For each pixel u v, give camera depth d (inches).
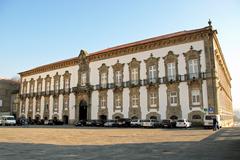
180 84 1627.7
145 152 515.8
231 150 522.9
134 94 1829.5
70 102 2251.5
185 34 1640.0
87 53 2220.7
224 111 2065.7
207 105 1510.8
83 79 2202.3
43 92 2504.9
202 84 1549.0
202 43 1592.0
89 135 982.4
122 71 1927.9
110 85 1975.9
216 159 419.2
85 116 2128.4
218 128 1323.8
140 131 1216.2
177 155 470.3
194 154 478.9
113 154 490.6
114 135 979.3
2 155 478.0
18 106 2795.3
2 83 3157.0
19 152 520.4
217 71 1654.8
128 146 624.7
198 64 1584.6
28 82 2723.9
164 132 1130.7
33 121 2402.8
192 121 1546.5
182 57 1654.8
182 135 949.8
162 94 1696.6
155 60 1768.0
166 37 1728.6
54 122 2190.0
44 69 2551.7
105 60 2058.3
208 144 644.1
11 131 1220.5
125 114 1855.3
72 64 2305.6
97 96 2052.2
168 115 1648.6
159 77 1731.1
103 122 1855.3
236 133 995.9
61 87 2358.5
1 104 3085.6
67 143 700.0
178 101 1617.9
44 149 570.3
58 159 433.1
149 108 1737.2
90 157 454.3
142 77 1815.9
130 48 1900.8
